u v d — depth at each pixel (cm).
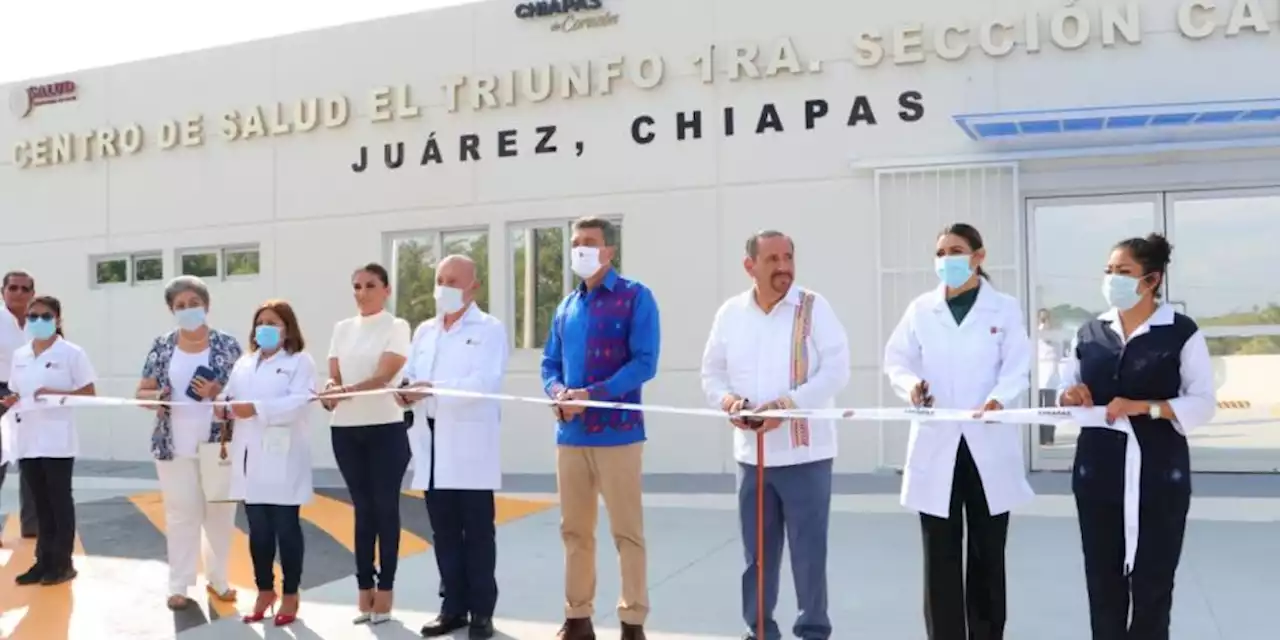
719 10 1030
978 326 426
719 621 551
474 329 530
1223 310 929
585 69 1070
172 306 588
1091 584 401
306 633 542
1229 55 908
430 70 1137
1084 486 402
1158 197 939
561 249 1095
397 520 559
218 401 572
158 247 1266
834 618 550
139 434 1277
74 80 1309
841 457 996
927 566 427
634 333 481
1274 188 914
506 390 1103
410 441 533
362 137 1167
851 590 607
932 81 971
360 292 567
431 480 522
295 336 577
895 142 980
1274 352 916
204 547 620
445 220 1131
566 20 1079
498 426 527
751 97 1021
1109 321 407
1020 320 429
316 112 1179
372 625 555
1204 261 932
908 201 971
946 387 426
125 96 1284
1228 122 902
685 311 1040
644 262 1054
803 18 1005
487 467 516
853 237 991
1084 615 546
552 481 1030
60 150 1308
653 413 1049
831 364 461
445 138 1131
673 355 1042
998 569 421
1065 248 961
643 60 1050
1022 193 961
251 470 555
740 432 473
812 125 1003
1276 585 596
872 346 984
